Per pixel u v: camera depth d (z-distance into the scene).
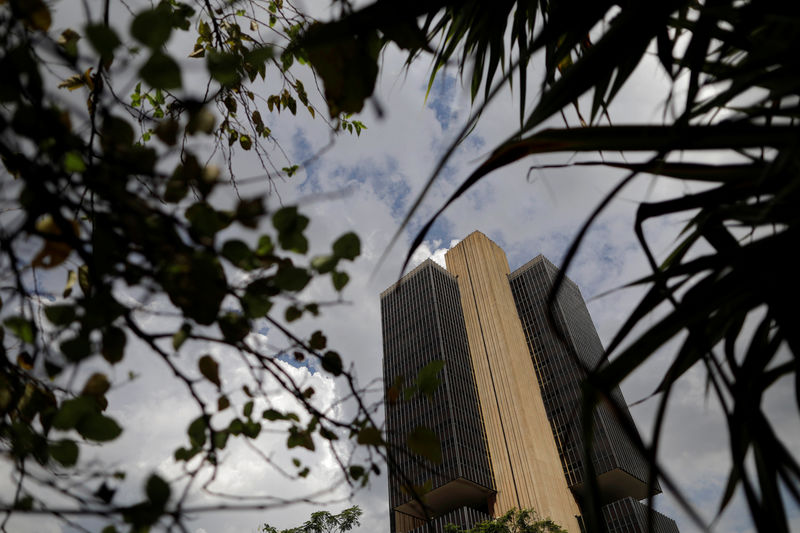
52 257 1.03
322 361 1.28
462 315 81.12
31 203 0.98
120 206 1.00
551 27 1.50
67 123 0.96
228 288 1.07
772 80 1.25
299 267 1.13
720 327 1.51
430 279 81.94
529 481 59.09
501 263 86.44
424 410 65.69
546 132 1.33
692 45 1.52
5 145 0.94
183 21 2.14
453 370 69.94
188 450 1.14
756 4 1.30
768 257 1.18
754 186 1.32
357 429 1.28
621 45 1.30
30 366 1.30
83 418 0.95
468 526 53.66
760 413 1.30
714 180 1.37
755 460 1.32
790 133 1.18
